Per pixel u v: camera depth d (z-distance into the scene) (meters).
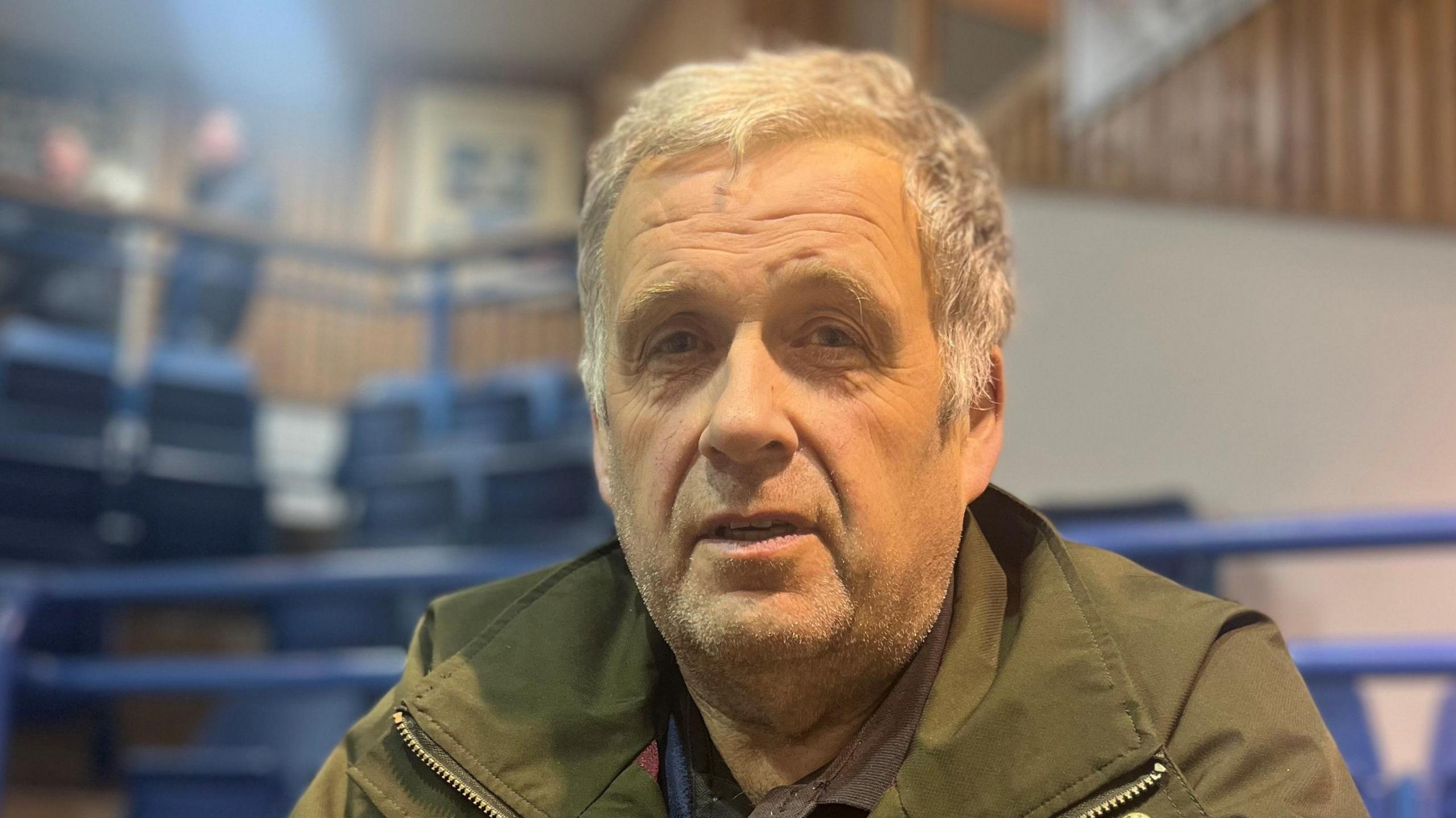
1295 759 0.74
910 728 0.83
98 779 3.21
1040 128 4.40
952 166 0.89
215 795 2.33
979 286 0.89
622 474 0.82
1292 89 3.72
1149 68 4.07
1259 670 0.79
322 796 0.91
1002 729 0.77
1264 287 2.73
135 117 7.29
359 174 7.56
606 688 0.89
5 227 4.64
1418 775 1.85
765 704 0.80
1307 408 2.65
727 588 0.74
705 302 0.78
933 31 4.75
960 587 0.88
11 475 3.96
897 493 0.78
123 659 3.95
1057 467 2.77
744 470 0.75
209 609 4.11
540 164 7.70
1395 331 2.62
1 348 4.20
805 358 0.78
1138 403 2.76
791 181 0.80
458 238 7.43
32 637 3.18
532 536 4.15
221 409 4.49
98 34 7.21
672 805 0.86
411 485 4.52
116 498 4.15
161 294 6.20
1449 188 3.41
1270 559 2.46
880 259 0.79
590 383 0.91
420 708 0.87
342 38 7.46
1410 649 1.56
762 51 0.99
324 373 7.02
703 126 0.81
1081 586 0.83
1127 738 0.75
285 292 5.41
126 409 4.38
